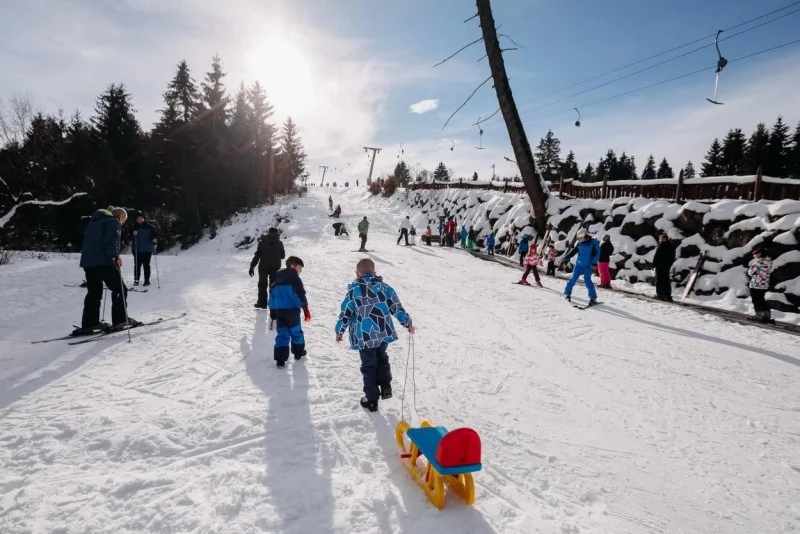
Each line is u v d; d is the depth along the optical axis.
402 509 2.84
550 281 13.95
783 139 45.28
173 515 2.68
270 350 6.07
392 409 4.39
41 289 10.09
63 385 4.73
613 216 15.38
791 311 9.77
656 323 8.88
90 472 3.15
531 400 4.92
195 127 43.53
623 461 3.72
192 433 3.72
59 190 30.12
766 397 5.22
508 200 24.08
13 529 2.54
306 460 3.36
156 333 6.79
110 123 38.16
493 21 17.58
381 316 4.21
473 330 7.90
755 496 3.31
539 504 3.02
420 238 27.73
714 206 12.28
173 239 38.09
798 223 10.16
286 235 31.53
